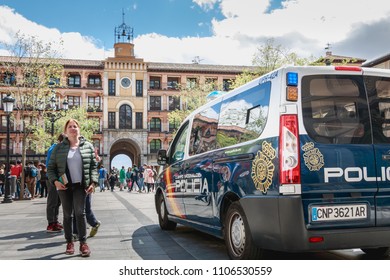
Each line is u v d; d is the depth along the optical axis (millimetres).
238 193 4613
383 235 4039
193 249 5836
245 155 4504
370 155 4113
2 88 51875
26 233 7680
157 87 60281
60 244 6402
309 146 3961
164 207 7715
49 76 26141
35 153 54031
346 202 3986
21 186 20391
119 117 58156
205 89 45531
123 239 6770
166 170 7582
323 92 4156
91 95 57594
